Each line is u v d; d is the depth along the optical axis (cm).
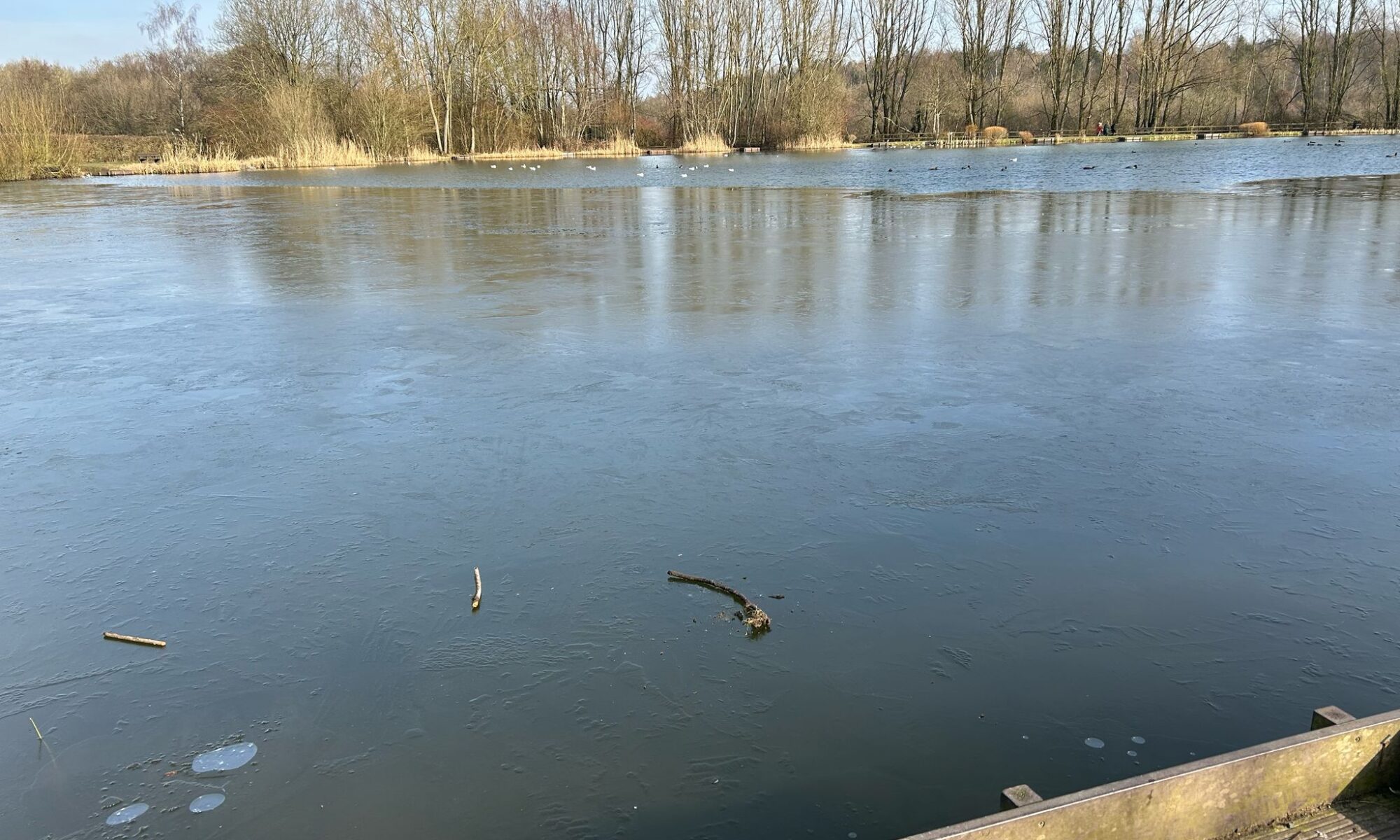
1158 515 302
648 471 345
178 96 4203
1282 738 190
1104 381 436
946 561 277
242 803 189
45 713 218
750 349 507
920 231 978
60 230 1205
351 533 303
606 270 779
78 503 328
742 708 214
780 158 3012
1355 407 392
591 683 224
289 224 1211
